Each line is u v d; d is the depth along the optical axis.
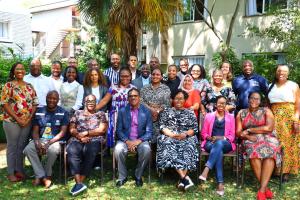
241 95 5.58
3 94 4.97
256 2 11.15
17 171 5.21
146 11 8.15
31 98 5.11
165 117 5.23
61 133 5.12
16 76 5.01
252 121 5.04
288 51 8.40
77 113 5.23
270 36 9.14
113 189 4.92
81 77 6.11
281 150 4.85
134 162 6.17
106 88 5.79
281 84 5.25
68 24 24.09
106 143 5.43
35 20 25.03
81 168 4.93
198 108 5.55
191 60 13.20
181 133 5.09
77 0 8.88
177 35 13.52
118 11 8.25
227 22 11.90
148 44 14.29
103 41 15.26
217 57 10.92
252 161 4.73
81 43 17.19
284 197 4.67
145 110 5.29
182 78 6.14
